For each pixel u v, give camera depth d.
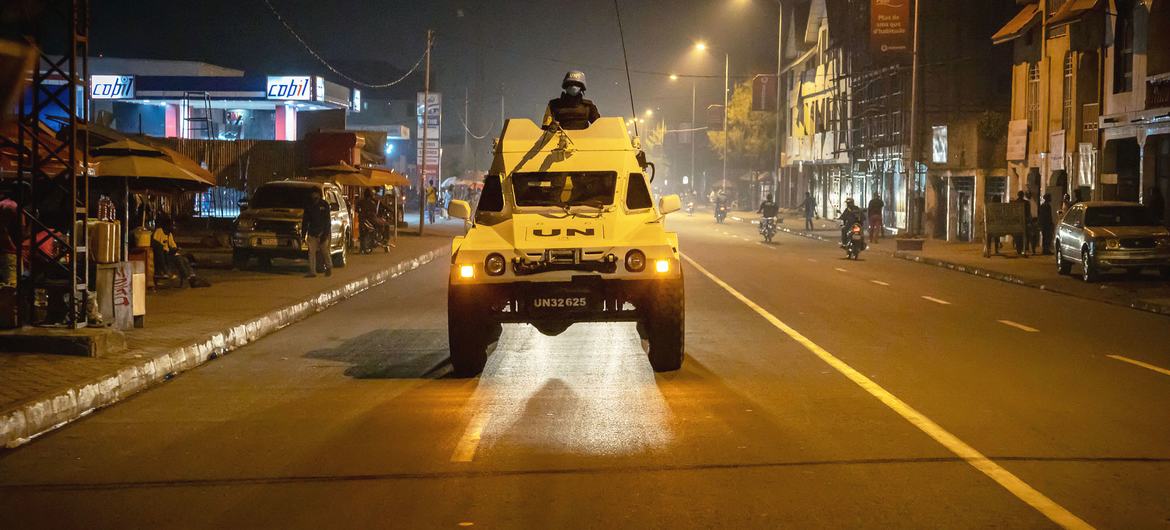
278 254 25.36
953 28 48.06
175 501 6.70
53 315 12.84
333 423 9.07
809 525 5.97
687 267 28.34
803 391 10.32
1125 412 9.23
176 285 21.17
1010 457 7.55
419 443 8.22
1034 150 37.72
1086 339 14.34
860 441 8.11
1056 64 35.75
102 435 8.79
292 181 26.62
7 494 6.94
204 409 9.87
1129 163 32.00
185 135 58.09
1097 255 23.30
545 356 12.95
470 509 6.38
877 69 54.44
